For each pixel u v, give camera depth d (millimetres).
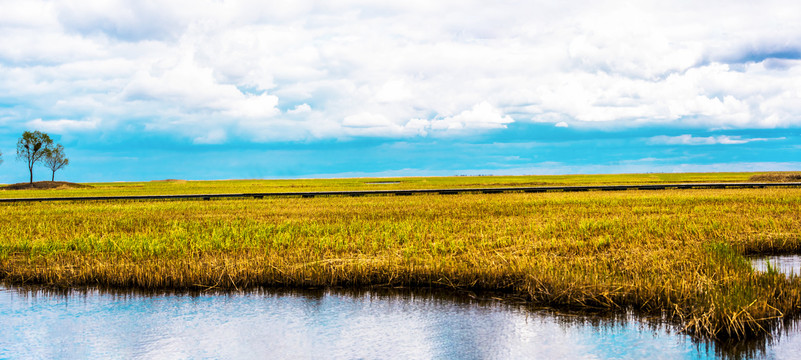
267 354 6973
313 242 13422
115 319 8320
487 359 6703
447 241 13391
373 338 7469
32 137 78562
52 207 27047
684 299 7969
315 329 7840
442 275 9977
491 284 9578
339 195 37281
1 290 9953
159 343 7371
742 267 9703
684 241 13195
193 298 9352
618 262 10602
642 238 13508
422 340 7348
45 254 12547
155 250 12289
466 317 8203
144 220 19562
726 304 7336
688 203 25109
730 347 6820
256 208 24828
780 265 11414
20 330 7887
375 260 10906
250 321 8195
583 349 6934
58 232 16109
